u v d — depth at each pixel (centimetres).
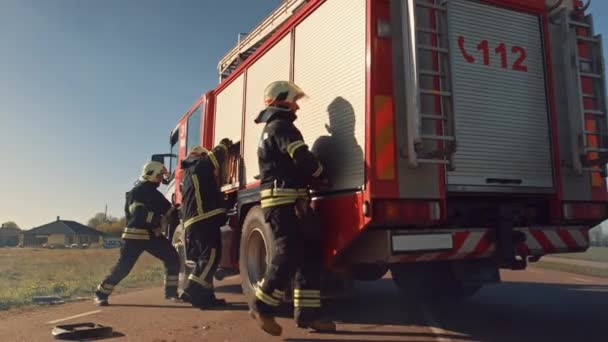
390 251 356
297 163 395
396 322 453
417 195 367
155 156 908
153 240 620
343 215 385
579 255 2027
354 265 427
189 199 564
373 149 360
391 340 381
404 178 365
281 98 427
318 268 412
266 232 468
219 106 714
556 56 462
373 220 352
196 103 801
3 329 450
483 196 427
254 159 566
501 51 438
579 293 659
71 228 8681
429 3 381
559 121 452
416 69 362
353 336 395
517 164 426
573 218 440
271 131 411
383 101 369
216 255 559
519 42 449
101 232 8919
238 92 640
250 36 710
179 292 623
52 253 3164
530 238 420
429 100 378
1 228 9294
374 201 354
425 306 546
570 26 461
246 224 523
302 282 407
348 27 406
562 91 459
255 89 584
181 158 860
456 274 438
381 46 376
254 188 554
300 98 441
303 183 413
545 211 455
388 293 659
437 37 385
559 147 446
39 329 447
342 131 400
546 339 383
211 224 557
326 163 417
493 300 593
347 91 398
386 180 360
